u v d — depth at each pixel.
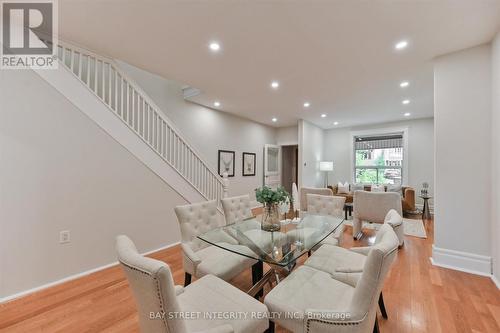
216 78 3.49
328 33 2.29
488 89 2.43
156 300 0.90
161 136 3.39
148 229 3.16
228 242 1.98
